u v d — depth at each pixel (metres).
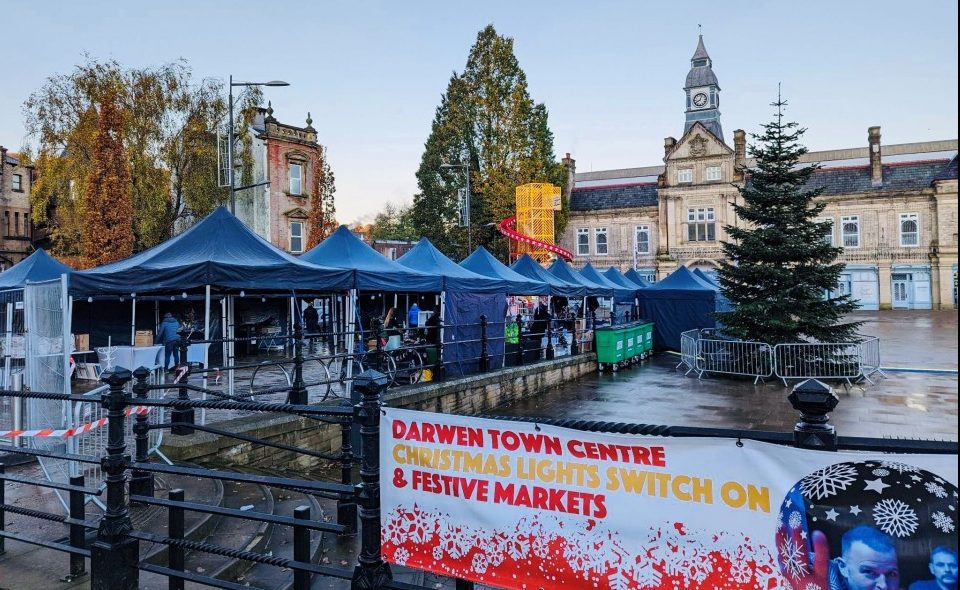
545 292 18.22
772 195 17.62
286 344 19.23
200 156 28.66
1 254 39.44
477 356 14.89
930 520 2.20
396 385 12.13
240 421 8.48
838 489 2.34
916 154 64.81
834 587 2.32
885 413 12.04
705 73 54.59
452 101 46.00
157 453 7.21
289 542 5.49
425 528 3.20
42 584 4.33
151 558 4.63
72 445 6.53
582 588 2.82
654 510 2.69
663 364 21.84
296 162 36.16
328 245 13.16
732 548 2.53
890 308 47.09
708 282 29.44
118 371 4.13
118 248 24.34
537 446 2.94
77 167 27.00
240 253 10.38
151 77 27.73
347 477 5.80
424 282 12.99
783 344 16.52
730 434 2.58
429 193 46.50
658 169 84.81
